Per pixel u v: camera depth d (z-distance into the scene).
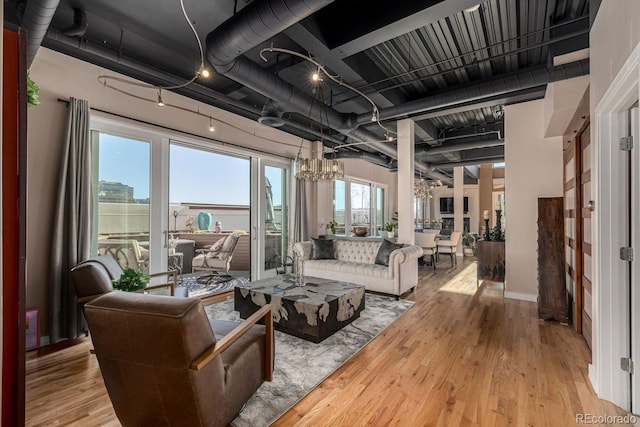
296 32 2.52
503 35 3.02
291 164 5.91
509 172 4.30
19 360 1.20
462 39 3.11
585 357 2.49
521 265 4.23
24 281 1.22
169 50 3.21
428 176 10.59
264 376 2.01
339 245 5.30
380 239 5.16
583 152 2.82
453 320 3.38
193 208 6.72
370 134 5.36
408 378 2.19
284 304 2.95
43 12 1.84
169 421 1.47
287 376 2.21
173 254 5.73
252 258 5.18
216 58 2.52
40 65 2.78
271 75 3.17
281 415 1.79
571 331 3.05
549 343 2.77
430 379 2.17
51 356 2.51
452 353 2.57
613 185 1.94
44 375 2.21
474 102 4.24
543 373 2.24
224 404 1.57
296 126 4.89
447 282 5.33
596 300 2.04
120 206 3.45
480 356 2.52
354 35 2.60
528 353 2.57
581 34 2.72
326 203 6.68
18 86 1.22
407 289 4.42
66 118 2.91
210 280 5.35
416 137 6.19
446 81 4.06
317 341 2.73
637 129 1.85
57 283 2.75
